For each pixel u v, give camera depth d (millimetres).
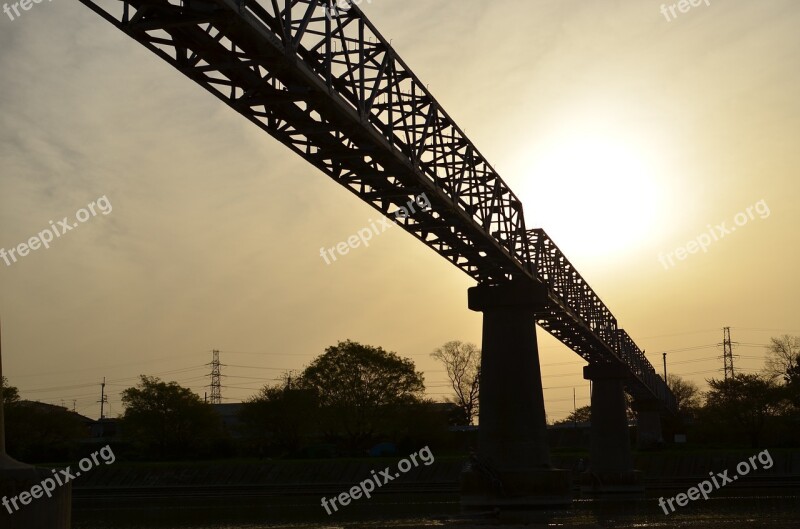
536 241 71750
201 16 25500
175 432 117062
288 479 100500
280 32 28188
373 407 112625
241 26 26109
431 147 44000
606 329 99812
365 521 57250
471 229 51094
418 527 52312
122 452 119750
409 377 113812
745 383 122375
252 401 118812
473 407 151375
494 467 63000
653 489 96438
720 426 127000
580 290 87750
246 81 30781
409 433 113688
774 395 119688
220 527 56031
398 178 42000
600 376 103438
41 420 115750
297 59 28828
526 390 63562
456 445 127000
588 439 151750
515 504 62375
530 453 63000
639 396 144250
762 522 51688
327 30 31500
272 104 32312
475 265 60844
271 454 117688
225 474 102688
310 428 115375
